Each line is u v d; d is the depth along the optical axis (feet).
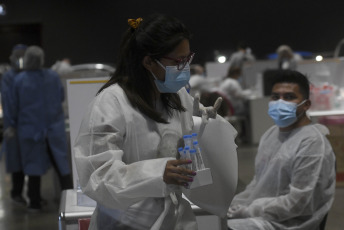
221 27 47.98
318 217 7.77
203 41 48.06
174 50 4.80
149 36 4.82
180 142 5.14
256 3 47.78
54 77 15.64
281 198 7.73
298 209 7.61
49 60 47.65
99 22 47.60
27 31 48.91
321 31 47.70
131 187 4.45
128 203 4.59
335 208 14.55
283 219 7.70
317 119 16.97
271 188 8.17
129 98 4.90
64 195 7.23
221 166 5.26
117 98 4.88
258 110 26.76
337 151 16.74
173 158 4.58
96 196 4.63
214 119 5.30
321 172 7.70
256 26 48.01
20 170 16.26
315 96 17.72
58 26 47.44
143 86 4.99
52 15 47.34
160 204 4.99
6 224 14.75
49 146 15.49
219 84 28.84
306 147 7.81
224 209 5.35
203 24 47.98
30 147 15.49
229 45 48.03
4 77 15.87
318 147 7.79
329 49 47.67
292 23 47.80
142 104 4.89
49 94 15.49
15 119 15.70
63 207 6.48
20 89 15.39
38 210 15.92
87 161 4.71
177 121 5.30
